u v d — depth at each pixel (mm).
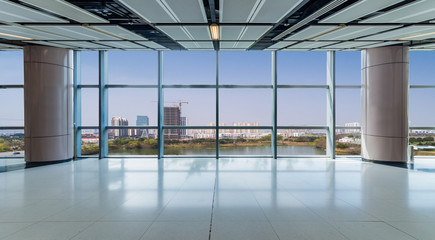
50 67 8602
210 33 6754
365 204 4605
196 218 3975
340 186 5805
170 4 4703
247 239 3299
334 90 9695
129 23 5805
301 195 5137
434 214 4137
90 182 6141
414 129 9773
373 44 8109
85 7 4816
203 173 7145
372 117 8945
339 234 3439
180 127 10039
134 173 7137
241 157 10039
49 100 8625
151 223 3783
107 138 10086
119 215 4082
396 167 8039
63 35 6914
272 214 4141
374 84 8875
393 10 4848
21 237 3352
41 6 4695
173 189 5539
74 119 9844
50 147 8641
